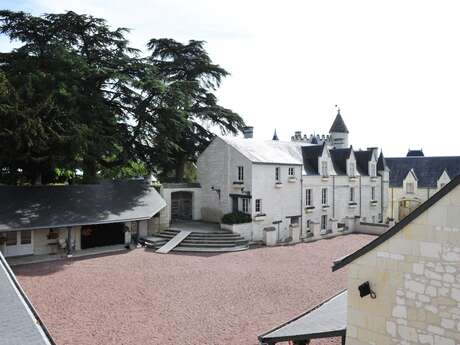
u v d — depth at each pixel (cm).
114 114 3078
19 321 642
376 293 778
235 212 2952
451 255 678
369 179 4016
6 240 2327
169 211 3184
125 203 2791
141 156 3325
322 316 1030
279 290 1769
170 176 4278
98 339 1239
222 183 3247
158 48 4022
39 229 2425
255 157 3048
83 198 2680
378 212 4141
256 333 1300
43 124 2442
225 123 3850
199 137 3791
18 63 2673
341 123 5031
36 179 2892
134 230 2856
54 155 2494
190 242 2698
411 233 729
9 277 875
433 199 696
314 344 1193
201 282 1875
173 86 3222
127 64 3083
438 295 695
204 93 3919
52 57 2733
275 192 3098
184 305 1562
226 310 1513
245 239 2850
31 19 2895
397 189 4947
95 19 3038
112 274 1991
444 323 688
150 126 3091
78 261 2278
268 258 2414
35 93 2522
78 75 2766
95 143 2720
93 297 1634
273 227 2920
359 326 806
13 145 2366
